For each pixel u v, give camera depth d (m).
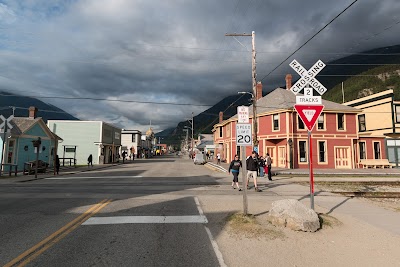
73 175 21.17
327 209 8.70
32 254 4.59
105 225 6.43
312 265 4.27
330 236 5.73
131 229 6.11
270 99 32.59
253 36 20.86
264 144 30.62
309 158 7.25
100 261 4.32
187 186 14.27
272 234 5.74
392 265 4.30
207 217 7.27
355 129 29.06
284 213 6.35
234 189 13.15
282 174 21.38
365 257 4.62
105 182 16.12
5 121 19.56
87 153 40.72
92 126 41.12
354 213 8.16
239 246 5.07
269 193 12.02
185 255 4.60
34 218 7.09
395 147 30.42
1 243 5.14
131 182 16.14
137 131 70.31
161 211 7.99
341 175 21.20
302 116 7.33
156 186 14.20
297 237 5.61
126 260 4.36
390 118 30.52
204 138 92.88
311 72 7.55
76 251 4.74
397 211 8.64
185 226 6.38
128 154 69.25
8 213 7.67
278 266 4.21
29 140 26.44
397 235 5.86
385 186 15.44
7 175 20.91
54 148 30.44
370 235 5.83
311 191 7.17
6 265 4.13
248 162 12.84
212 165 33.75
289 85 36.88
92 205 8.87
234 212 7.79
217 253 4.70
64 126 40.78
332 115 28.91
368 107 33.84
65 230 6.00
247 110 7.38
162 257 4.50
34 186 14.17
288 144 27.62
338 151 28.50
